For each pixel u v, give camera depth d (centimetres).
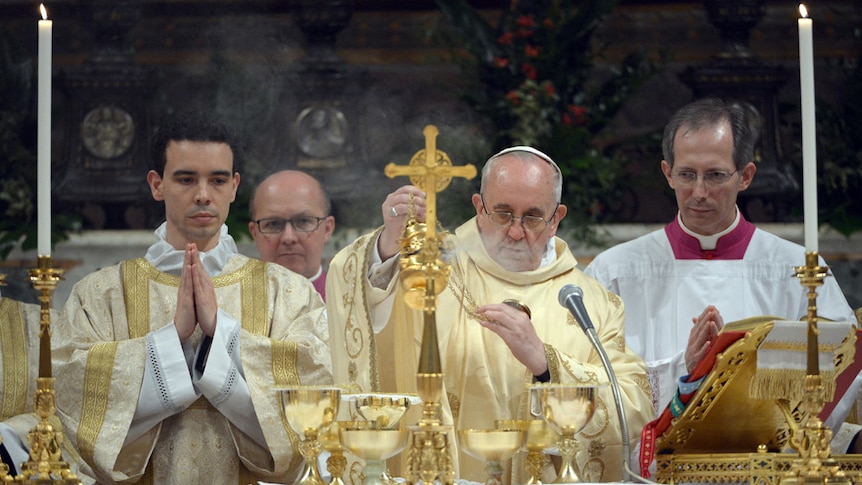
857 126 2591
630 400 1425
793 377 1234
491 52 2591
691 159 1697
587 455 1386
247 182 2536
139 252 2550
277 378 1443
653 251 1819
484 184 1524
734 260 1795
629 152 2583
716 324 1416
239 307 1512
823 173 2556
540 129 2516
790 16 2672
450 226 2412
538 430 1223
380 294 1390
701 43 2659
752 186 2538
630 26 2664
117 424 1395
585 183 2509
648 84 2628
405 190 1385
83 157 2609
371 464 1164
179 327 1432
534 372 1359
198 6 2680
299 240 1998
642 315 1792
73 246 2542
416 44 2669
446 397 1417
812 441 1145
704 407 1275
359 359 1386
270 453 1419
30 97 2631
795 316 1777
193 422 1444
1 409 1569
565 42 2577
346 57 2669
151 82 2645
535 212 1502
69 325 1479
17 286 2523
